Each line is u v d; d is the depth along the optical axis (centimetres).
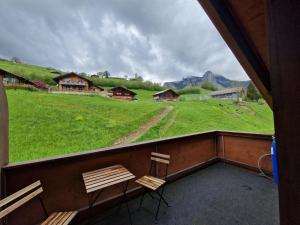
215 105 3119
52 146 880
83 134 1116
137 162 283
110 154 251
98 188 174
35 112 1285
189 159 374
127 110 1989
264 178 338
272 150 307
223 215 225
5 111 180
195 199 265
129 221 217
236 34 221
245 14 202
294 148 59
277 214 225
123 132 1297
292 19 60
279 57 64
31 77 2750
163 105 2667
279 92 65
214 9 202
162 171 320
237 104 3338
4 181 172
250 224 207
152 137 1256
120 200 257
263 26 205
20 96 1616
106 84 4631
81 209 223
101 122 1417
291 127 60
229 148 421
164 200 253
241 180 331
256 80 259
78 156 219
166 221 215
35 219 193
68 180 216
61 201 210
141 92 4762
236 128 1800
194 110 2447
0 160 168
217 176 353
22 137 905
